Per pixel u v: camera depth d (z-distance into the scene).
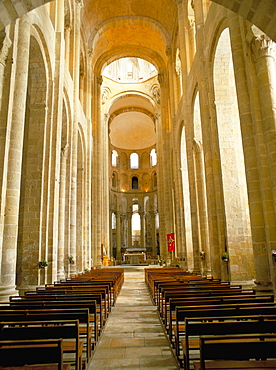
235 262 13.48
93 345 6.53
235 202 14.21
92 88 35.56
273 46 10.25
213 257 14.84
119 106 49.78
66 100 20.03
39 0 6.97
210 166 15.73
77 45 22.62
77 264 23.88
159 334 7.61
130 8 30.53
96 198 34.03
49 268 14.07
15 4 6.70
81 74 28.14
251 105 10.55
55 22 16.56
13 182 9.89
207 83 16.34
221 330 4.30
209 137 16.05
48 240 14.30
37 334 4.26
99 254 33.09
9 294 9.05
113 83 44.50
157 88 43.03
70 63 21.91
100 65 36.50
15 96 10.41
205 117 16.28
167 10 29.08
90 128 28.44
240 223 13.95
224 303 6.41
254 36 10.26
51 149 15.18
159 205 38.16
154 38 34.06
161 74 35.91
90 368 5.48
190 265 23.95
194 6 18.06
